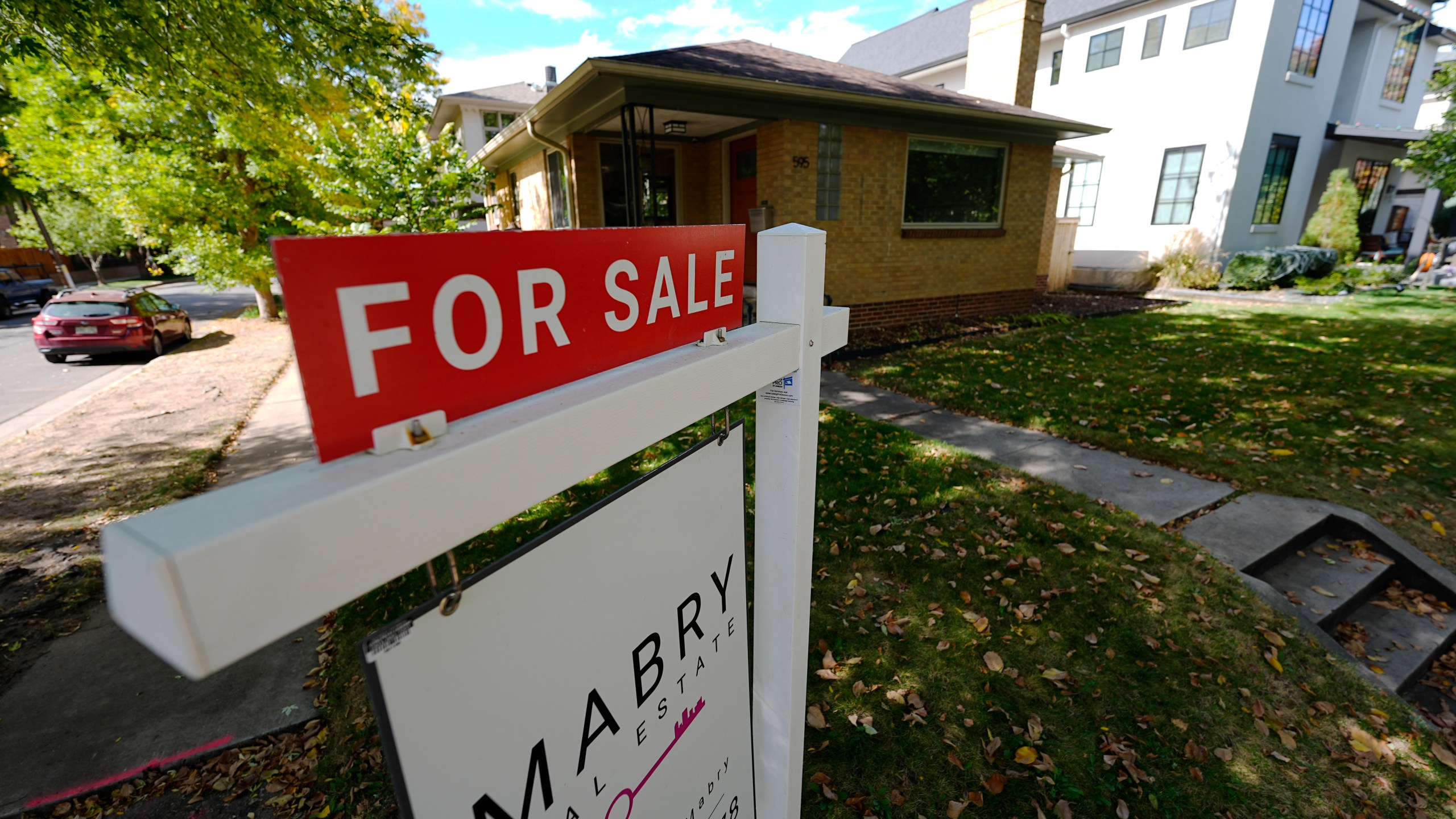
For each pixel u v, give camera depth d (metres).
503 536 3.94
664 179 11.56
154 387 8.62
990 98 14.09
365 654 0.59
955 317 11.01
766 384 1.15
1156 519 3.86
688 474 1.11
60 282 29.23
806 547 1.42
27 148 11.15
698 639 1.24
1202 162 15.11
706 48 9.34
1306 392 6.23
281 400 7.80
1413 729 2.51
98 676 3.00
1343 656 2.85
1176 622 3.01
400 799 0.67
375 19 5.75
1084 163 17.50
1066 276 16.14
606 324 0.86
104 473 5.42
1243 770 2.34
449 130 9.74
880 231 9.72
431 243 0.60
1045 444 5.07
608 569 0.95
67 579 3.83
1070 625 3.00
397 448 0.60
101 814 2.34
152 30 4.28
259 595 0.49
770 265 1.22
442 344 0.64
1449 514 3.98
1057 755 2.40
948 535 3.71
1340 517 3.87
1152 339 9.01
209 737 2.63
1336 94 16.69
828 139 8.89
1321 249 15.36
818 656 2.88
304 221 10.02
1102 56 16.72
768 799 1.68
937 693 2.66
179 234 12.29
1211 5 14.44
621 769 1.07
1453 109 11.86
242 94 5.59
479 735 0.76
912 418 5.77
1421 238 15.93
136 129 11.34
